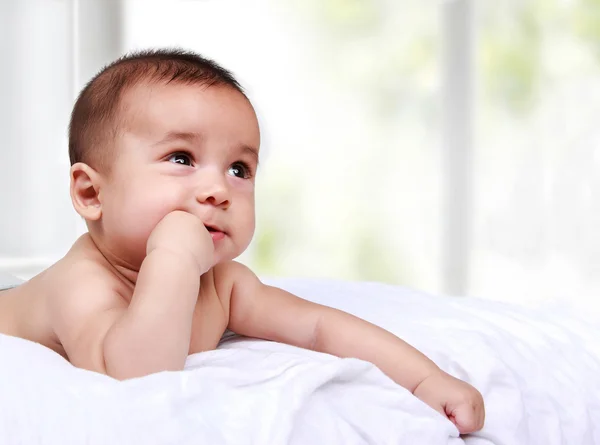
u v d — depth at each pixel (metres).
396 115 3.72
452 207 3.64
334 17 3.64
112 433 0.74
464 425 0.96
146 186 0.97
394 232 3.75
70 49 2.95
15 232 2.85
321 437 0.82
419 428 0.89
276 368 0.89
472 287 3.62
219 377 0.83
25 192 2.86
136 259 1.01
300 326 1.10
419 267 3.73
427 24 3.66
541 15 3.53
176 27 3.23
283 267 3.74
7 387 0.77
